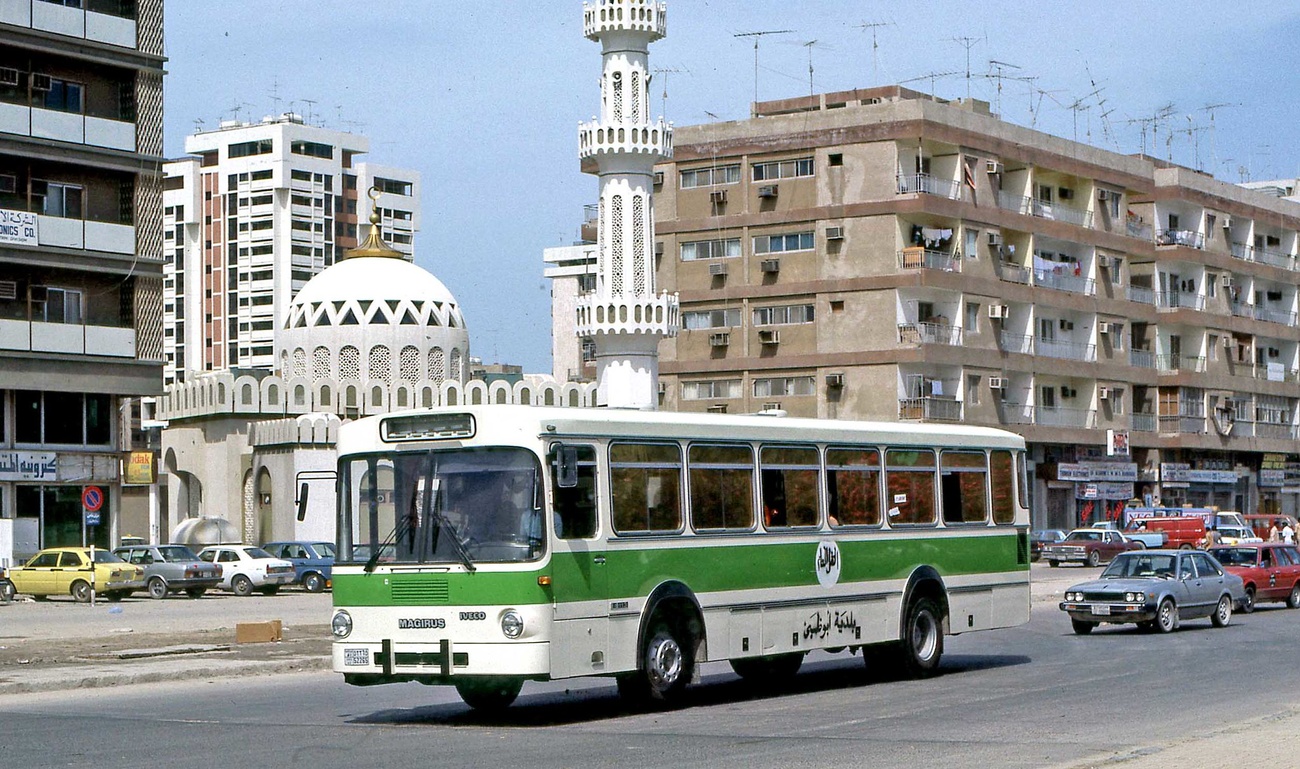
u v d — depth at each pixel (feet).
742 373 231.30
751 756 47.09
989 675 75.00
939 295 225.97
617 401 202.39
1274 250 313.94
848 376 222.69
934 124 221.87
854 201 223.30
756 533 64.95
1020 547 81.00
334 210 486.38
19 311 170.30
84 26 171.63
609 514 58.29
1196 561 108.78
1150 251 271.90
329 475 59.47
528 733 54.13
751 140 231.09
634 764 45.78
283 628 113.19
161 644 98.32
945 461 76.54
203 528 216.74
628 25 201.05
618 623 58.18
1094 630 109.40
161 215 179.73
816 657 88.17
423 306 254.06
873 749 48.26
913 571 73.51
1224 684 68.54
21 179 169.58
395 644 57.00
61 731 55.83
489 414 56.70
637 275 202.80
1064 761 45.14
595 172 226.99
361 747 50.62
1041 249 248.32
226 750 50.01
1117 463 261.44
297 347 253.03
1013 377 240.32
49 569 158.61
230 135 478.59
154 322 179.52
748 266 231.30
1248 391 294.25
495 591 55.31
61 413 175.52
